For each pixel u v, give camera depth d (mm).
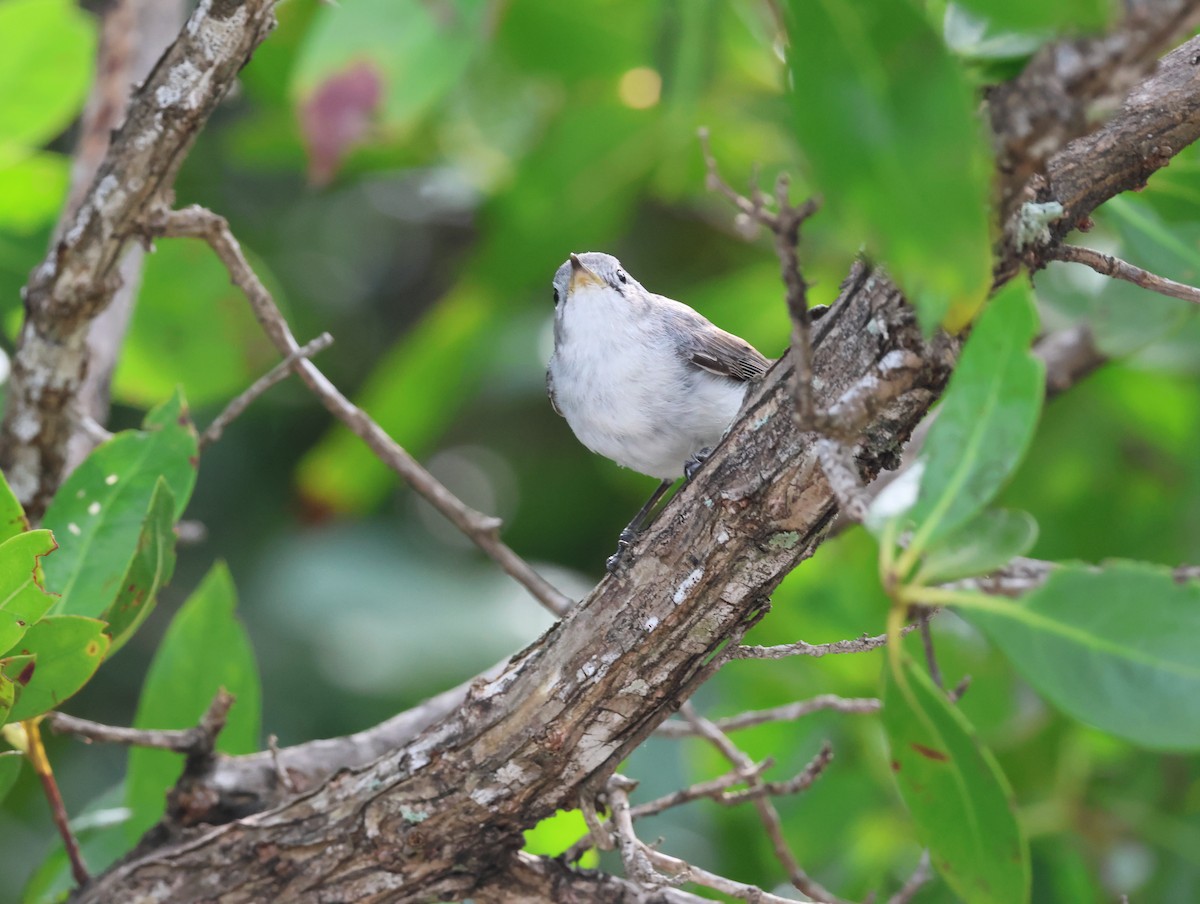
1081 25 3352
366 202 15430
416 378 12055
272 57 11406
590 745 5980
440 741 6125
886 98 3455
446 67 7391
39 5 9367
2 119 9812
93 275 7074
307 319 14586
